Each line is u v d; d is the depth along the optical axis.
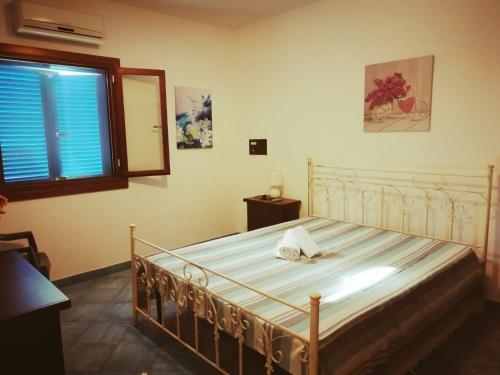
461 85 2.74
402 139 3.09
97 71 3.45
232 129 4.57
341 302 1.78
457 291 2.31
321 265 2.34
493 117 2.62
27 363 1.26
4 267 1.68
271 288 1.98
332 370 1.43
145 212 3.87
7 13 2.88
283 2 3.54
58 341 1.31
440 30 2.80
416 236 2.96
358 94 3.34
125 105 3.66
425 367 2.12
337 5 3.40
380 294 1.87
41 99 3.18
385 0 3.08
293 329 1.56
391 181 3.20
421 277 2.11
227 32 4.38
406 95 3.02
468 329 2.50
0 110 2.97
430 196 2.98
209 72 4.27
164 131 3.73
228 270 2.27
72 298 3.07
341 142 3.53
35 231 3.15
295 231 2.63
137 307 2.59
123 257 3.74
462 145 2.78
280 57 3.96
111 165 3.61
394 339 1.74
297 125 3.89
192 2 3.52
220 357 2.23
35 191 3.11
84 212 3.43
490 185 2.62
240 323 1.74
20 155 3.11
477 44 2.64
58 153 3.32
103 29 3.29
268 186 4.30
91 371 2.12
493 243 2.72
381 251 2.60
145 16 3.69
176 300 2.20
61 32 3.05
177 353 2.29
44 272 2.64
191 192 4.25
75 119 3.39
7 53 2.88
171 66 3.93
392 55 3.09
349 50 3.36
